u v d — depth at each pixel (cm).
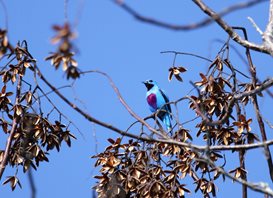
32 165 1264
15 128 1252
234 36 1038
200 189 1220
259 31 1042
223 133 1225
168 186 1220
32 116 1256
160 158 1240
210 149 927
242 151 1216
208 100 1239
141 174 1219
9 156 1259
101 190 1216
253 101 1175
